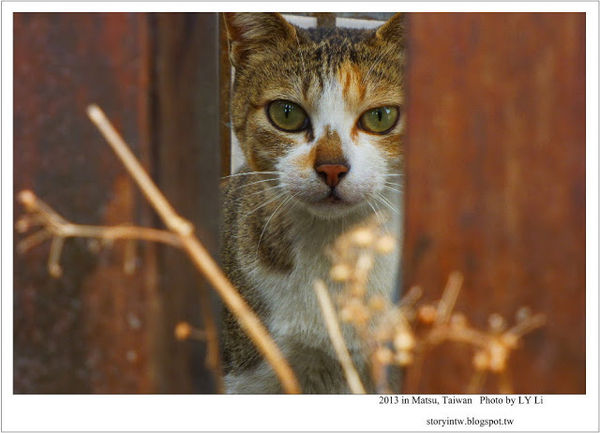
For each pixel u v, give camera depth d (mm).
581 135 1372
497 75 1377
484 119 1385
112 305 1543
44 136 1549
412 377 1460
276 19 2971
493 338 1362
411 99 1404
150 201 1522
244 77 3109
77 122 1531
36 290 1569
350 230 2926
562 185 1378
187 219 1650
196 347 1694
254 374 3123
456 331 1403
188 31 1617
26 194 1460
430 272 1419
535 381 1420
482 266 1402
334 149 2725
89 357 1560
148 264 1523
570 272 1389
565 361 1407
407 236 1426
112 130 1499
